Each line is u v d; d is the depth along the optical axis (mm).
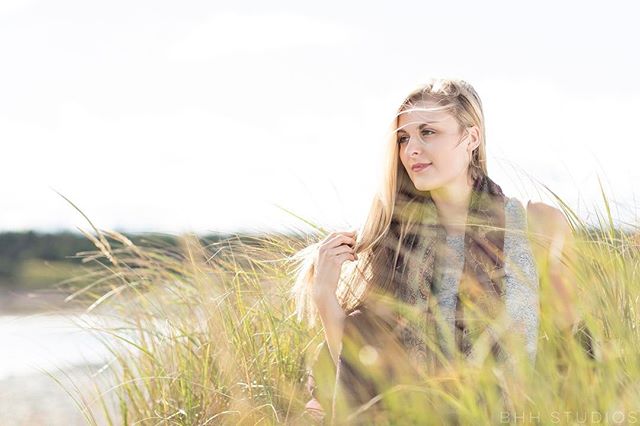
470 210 2871
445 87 2887
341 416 2633
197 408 3217
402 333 2723
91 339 4980
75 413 5316
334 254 2969
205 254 3834
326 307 2902
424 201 2963
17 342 7668
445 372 2471
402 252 2906
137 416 3400
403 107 2908
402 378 2480
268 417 2902
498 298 2650
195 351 3438
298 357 3227
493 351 2482
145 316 3729
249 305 3533
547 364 2227
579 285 2498
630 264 2441
